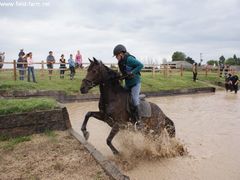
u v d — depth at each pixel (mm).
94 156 5398
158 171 5566
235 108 14305
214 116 11828
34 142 6367
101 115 5969
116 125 5785
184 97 20188
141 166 5793
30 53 16906
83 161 5258
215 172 5598
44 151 5785
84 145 6078
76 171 4809
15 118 6766
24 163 5129
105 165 4941
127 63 5918
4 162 5156
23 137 6656
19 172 4734
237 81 24328
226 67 36219
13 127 6742
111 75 5820
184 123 10344
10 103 7629
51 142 6375
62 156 5508
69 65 19625
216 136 8438
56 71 25844
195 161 6188
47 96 14719
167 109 13836
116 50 5895
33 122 7004
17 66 17422
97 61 5719
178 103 16344
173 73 33812
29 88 14742
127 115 5957
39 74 22375
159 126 6520
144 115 6160
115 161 5883
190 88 23453
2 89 13641
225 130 9234
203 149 7109
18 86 14570
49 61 19328
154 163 5988
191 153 6762
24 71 18297
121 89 6008
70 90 16703
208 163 6086
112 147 5848
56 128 7359
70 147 6059
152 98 19250
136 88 6027
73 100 15852
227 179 5285
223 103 16422
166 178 5254
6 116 6660
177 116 11812
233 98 19547
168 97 20062
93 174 4688
